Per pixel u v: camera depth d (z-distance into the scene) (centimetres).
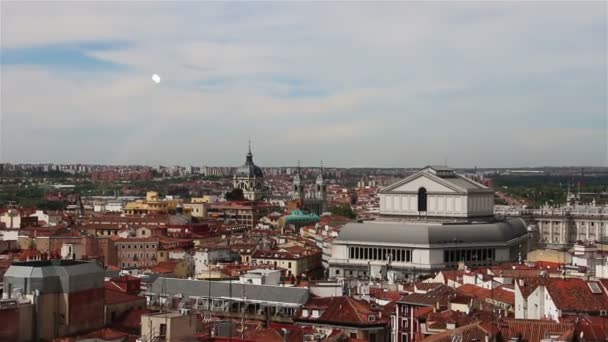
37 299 16425
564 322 16688
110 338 16025
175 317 14562
